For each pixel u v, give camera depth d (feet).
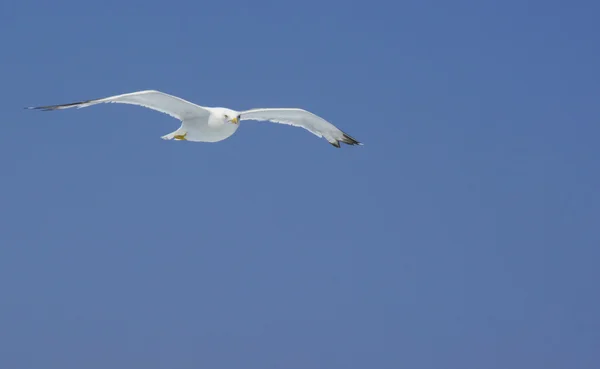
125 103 49.08
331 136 58.70
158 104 50.21
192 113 51.47
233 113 52.26
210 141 53.31
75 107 47.47
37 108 46.42
